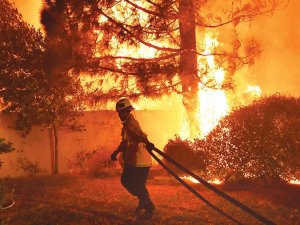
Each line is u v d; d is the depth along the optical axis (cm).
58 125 1230
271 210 740
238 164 966
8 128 1190
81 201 857
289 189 865
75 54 1155
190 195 880
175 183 1004
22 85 1133
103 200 865
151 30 1194
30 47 1152
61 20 1156
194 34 1227
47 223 717
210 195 873
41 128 1227
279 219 695
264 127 950
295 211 728
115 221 718
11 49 1139
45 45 1153
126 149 723
